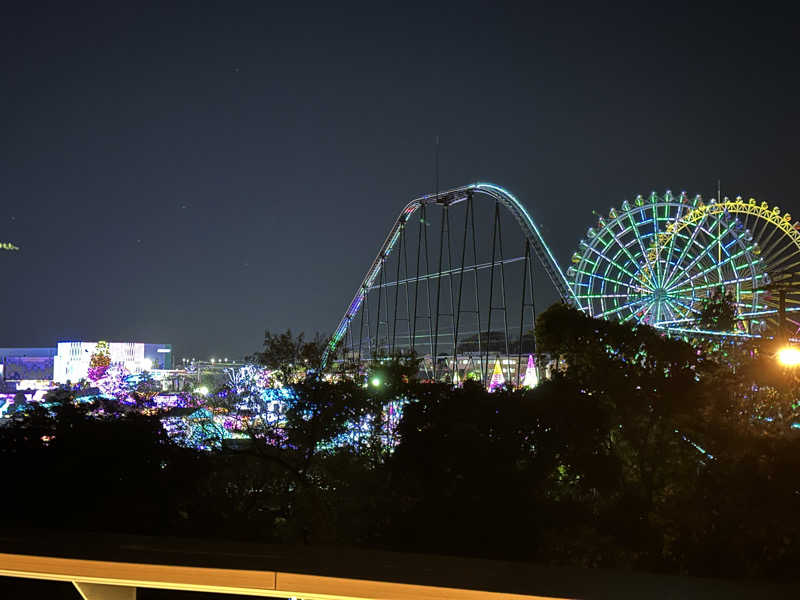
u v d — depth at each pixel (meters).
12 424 37.09
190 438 45.09
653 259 79.00
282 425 43.66
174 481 34.66
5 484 30.50
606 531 31.58
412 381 41.47
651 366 37.62
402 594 5.07
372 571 5.22
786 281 64.88
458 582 5.04
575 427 34.53
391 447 40.88
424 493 32.44
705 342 40.41
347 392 41.28
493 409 35.09
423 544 29.66
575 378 37.94
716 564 25.62
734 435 29.52
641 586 5.05
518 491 31.27
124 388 105.25
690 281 76.31
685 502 29.17
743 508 25.28
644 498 34.19
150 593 14.75
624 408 36.53
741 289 71.44
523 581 5.08
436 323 87.06
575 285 78.06
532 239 77.94
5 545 5.68
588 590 4.96
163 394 90.62
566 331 39.91
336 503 35.41
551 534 30.14
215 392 55.31
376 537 31.09
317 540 32.06
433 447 32.84
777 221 74.19
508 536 29.64
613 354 38.34
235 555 5.44
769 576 22.64
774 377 30.22
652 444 36.88
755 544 25.09
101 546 5.63
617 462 34.59
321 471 39.41
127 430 35.31
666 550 28.98
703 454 34.31
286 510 39.03
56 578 5.53
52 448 33.56
